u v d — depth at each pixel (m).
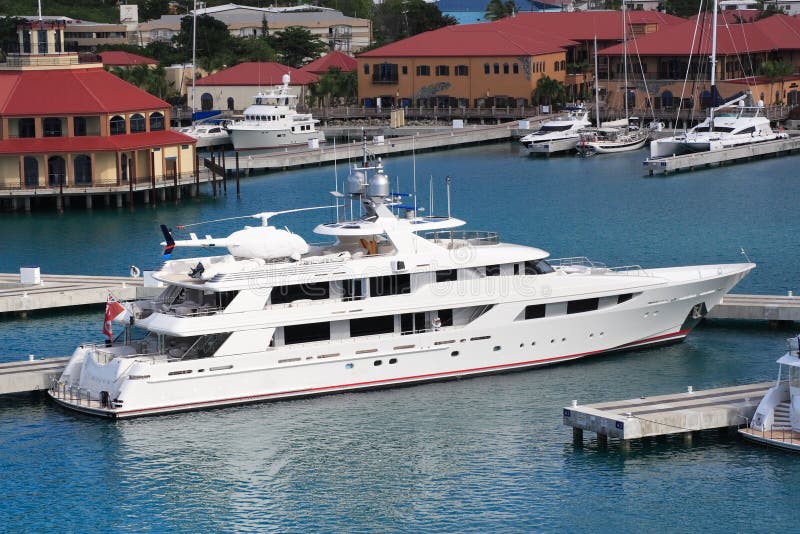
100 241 103.25
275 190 126.75
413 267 61.06
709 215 107.69
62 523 49.75
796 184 122.94
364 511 50.28
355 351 59.91
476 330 61.81
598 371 63.25
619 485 51.41
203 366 58.03
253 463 53.97
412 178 132.62
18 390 61.06
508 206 114.44
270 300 59.47
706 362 64.31
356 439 55.88
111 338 61.19
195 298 60.31
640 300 65.06
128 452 54.97
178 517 50.16
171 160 124.38
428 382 61.56
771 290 80.56
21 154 118.81
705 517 49.09
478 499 50.88
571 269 66.00
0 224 112.06
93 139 120.38
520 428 56.62
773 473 51.56
